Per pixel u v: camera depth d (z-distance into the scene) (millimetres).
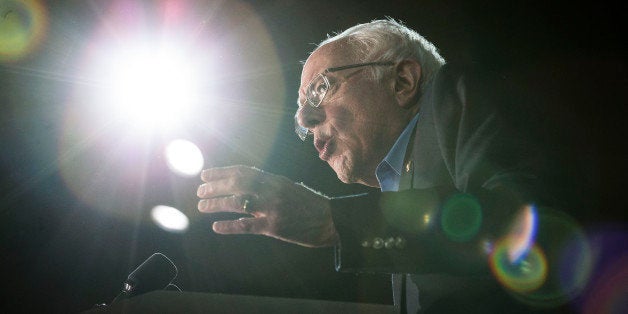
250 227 1068
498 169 1104
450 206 1018
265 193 1062
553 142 1146
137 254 3281
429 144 1420
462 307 1300
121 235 3180
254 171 1090
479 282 1288
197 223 3666
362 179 1823
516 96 1255
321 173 4027
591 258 1048
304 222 1063
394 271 1025
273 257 3910
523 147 1121
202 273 3740
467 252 1006
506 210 1004
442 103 1346
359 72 1727
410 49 1759
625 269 1067
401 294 1453
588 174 1153
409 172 1524
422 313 1364
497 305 1257
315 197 1084
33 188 2816
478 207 1010
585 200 1088
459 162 1220
